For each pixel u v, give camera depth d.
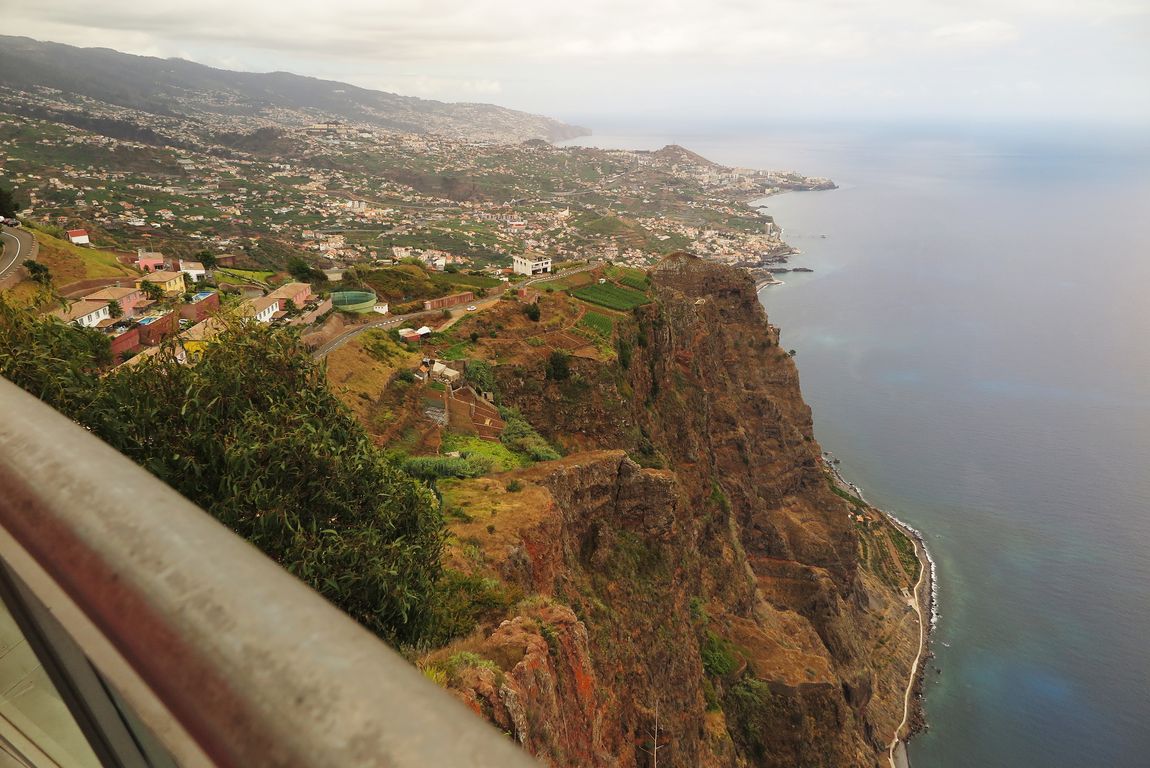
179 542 1.85
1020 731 75.19
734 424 88.56
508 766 1.08
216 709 1.39
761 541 86.38
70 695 2.19
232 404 16.12
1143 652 84.81
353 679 1.33
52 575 1.96
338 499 16.66
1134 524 107.06
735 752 47.06
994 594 94.75
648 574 42.88
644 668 36.22
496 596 22.92
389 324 67.62
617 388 63.09
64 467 2.30
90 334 15.64
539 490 35.66
